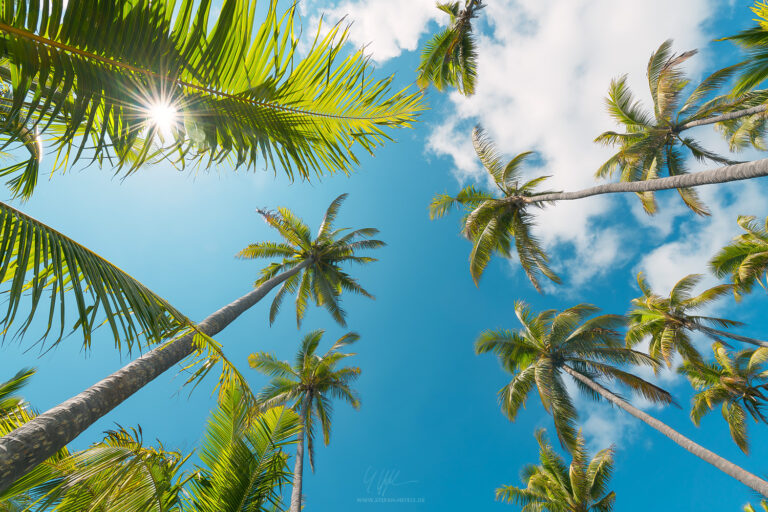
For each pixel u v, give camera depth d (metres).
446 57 16.55
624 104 16.69
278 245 16.75
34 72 1.55
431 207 16.69
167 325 2.79
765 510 15.78
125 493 3.68
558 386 14.79
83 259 2.28
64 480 3.16
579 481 15.41
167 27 1.74
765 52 8.98
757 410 15.88
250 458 5.21
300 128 2.69
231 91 2.16
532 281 15.31
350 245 17.33
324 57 2.39
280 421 5.75
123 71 1.76
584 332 15.14
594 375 15.19
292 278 17.58
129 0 1.62
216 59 1.95
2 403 4.89
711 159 16.22
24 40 1.52
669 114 15.67
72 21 1.53
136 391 2.80
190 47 1.83
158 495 3.89
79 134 2.68
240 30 1.96
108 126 2.01
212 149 2.34
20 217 2.05
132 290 2.55
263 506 4.95
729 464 10.21
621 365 14.47
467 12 15.01
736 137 18.00
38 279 1.88
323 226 17.89
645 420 12.58
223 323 5.14
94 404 2.33
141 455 3.70
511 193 15.57
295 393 16.91
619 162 19.64
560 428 13.69
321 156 2.95
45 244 2.07
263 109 2.39
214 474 4.91
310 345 18.70
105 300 2.20
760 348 16.38
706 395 17.34
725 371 17.44
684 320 16.95
